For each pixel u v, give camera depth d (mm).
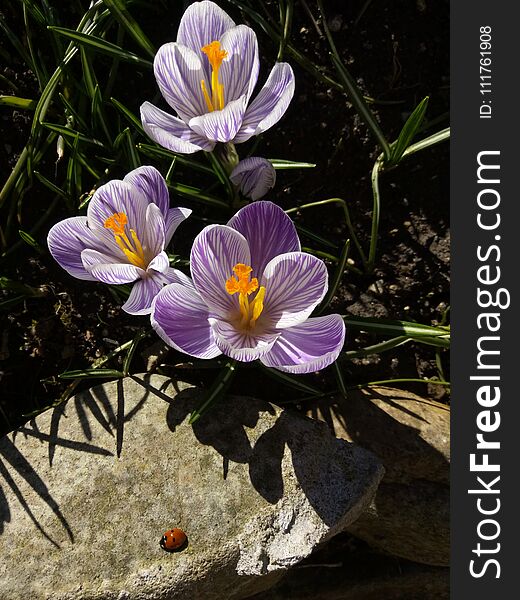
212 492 247
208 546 241
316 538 242
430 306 296
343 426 275
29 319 284
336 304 293
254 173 254
